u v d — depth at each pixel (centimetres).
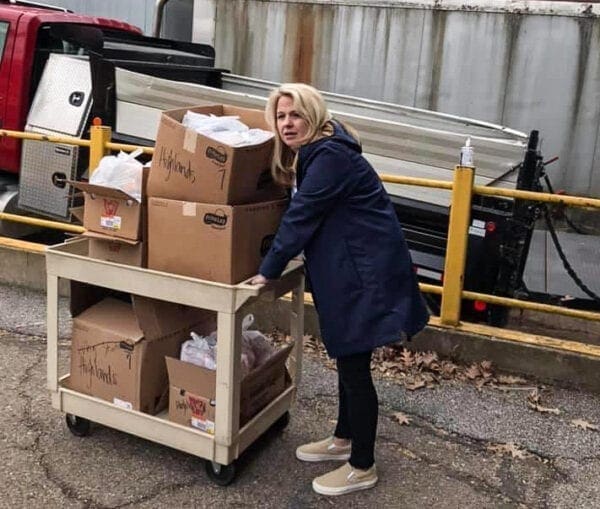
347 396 294
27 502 283
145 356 305
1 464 306
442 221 470
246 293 275
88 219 305
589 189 780
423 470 319
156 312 305
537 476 319
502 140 471
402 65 812
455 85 798
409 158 469
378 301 274
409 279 284
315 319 451
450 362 425
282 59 857
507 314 514
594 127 768
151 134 523
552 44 763
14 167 592
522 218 450
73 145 535
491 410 376
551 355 407
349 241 275
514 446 342
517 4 766
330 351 282
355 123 478
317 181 267
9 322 463
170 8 932
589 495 306
